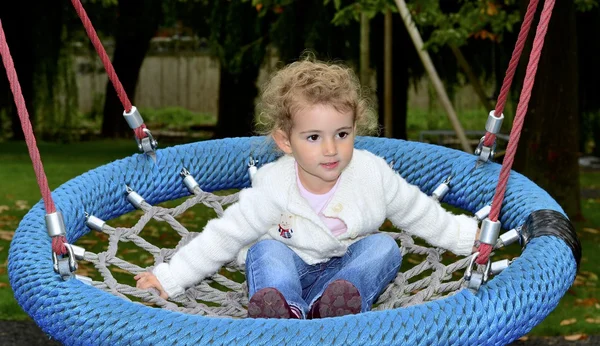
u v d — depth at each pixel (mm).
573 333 5109
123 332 2023
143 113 25156
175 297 2740
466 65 8875
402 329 1959
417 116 22734
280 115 2582
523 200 2857
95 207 3139
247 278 2594
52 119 16531
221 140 3652
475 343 2021
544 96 8188
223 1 12898
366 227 2750
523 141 9031
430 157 3404
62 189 3098
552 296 2186
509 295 2102
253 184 2807
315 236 2701
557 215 2588
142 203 3252
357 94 2586
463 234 2861
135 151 15867
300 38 12102
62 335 2129
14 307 5473
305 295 2824
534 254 2309
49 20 15234
